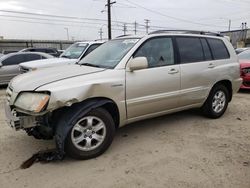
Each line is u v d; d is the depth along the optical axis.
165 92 4.57
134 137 4.61
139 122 5.39
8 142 4.39
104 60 4.45
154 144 4.31
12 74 10.66
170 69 4.60
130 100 4.14
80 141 3.70
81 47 9.37
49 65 7.84
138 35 4.66
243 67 8.59
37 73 4.12
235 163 3.65
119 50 4.46
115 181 3.23
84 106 3.67
